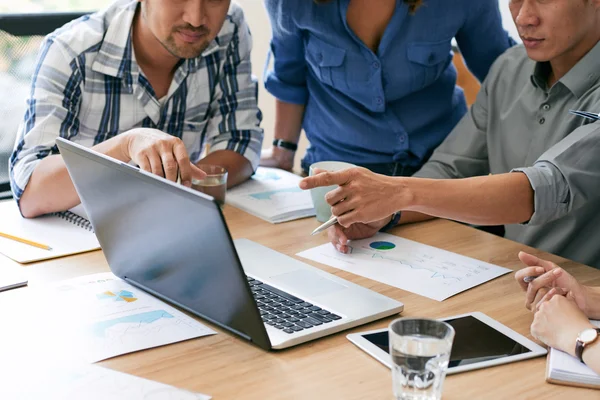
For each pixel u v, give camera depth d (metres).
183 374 1.03
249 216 1.69
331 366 1.06
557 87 1.77
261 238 1.56
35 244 1.47
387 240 1.56
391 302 1.24
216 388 1.00
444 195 1.39
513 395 1.00
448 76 2.22
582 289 1.21
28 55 2.03
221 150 1.98
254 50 3.28
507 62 1.93
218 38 2.00
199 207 1.02
